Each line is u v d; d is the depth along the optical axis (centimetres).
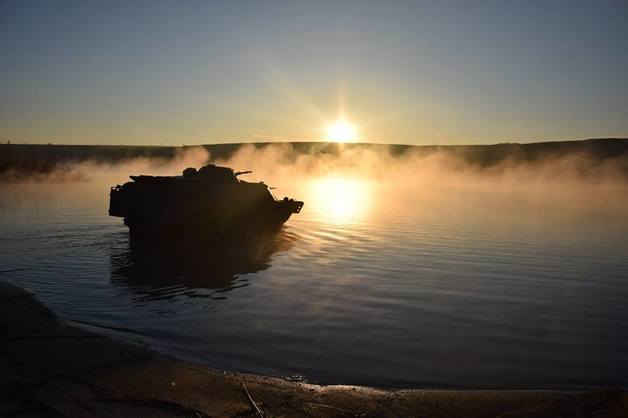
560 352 775
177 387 620
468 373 695
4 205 2878
